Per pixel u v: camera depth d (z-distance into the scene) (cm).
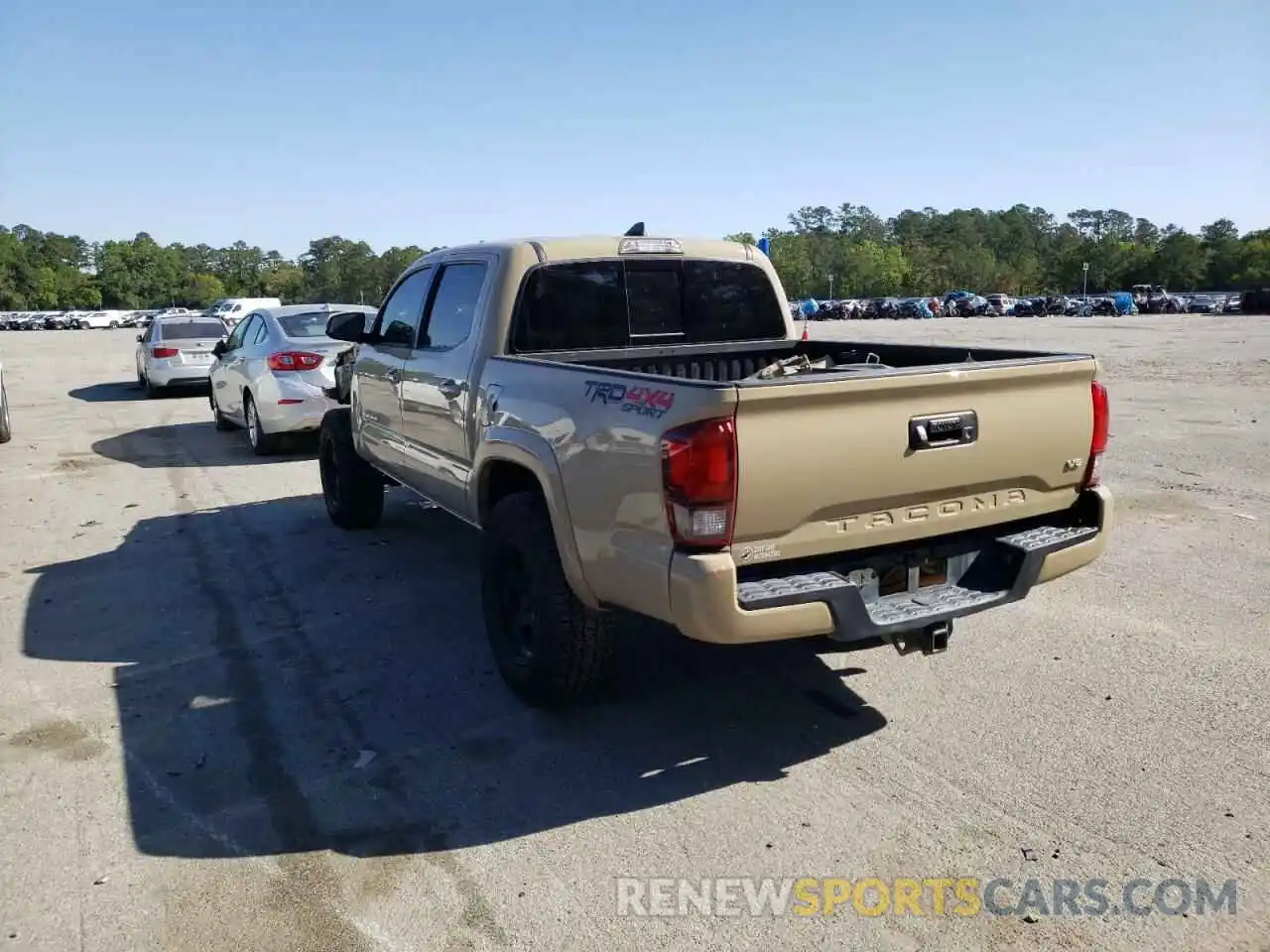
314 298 15238
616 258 536
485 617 475
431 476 579
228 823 360
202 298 15925
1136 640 510
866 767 392
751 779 385
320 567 675
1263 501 791
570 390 406
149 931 300
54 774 398
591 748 413
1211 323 4716
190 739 427
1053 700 445
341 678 489
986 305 8225
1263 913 299
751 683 473
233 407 1218
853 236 19250
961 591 398
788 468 340
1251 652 491
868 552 381
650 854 337
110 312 9206
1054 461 408
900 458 362
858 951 288
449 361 534
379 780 389
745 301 585
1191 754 393
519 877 325
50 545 747
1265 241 14000
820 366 529
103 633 557
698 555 337
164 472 1046
